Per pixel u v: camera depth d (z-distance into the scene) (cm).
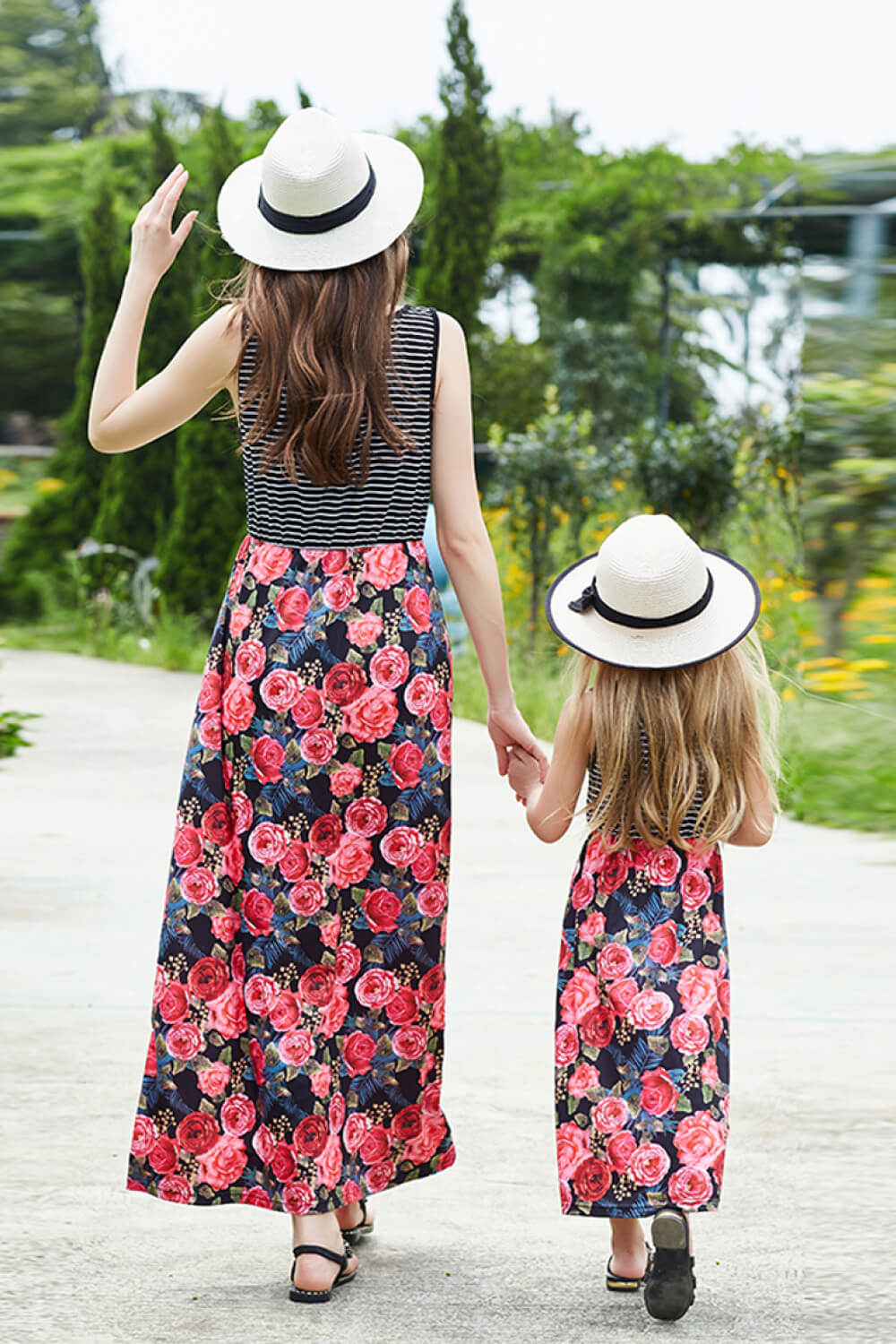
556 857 601
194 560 1256
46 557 1431
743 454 1038
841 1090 363
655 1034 264
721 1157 260
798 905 525
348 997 275
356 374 269
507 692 292
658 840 270
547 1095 363
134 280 286
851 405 831
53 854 596
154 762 804
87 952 471
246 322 275
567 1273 278
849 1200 308
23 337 1506
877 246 959
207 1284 271
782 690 792
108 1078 369
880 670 791
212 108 1366
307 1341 248
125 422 281
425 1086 283
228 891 277
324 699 271
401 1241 292
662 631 272
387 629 273
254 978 274
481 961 464
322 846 271
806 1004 422
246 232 278
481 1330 254
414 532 279
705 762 269
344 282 271
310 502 274
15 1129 339
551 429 1084
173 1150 276
